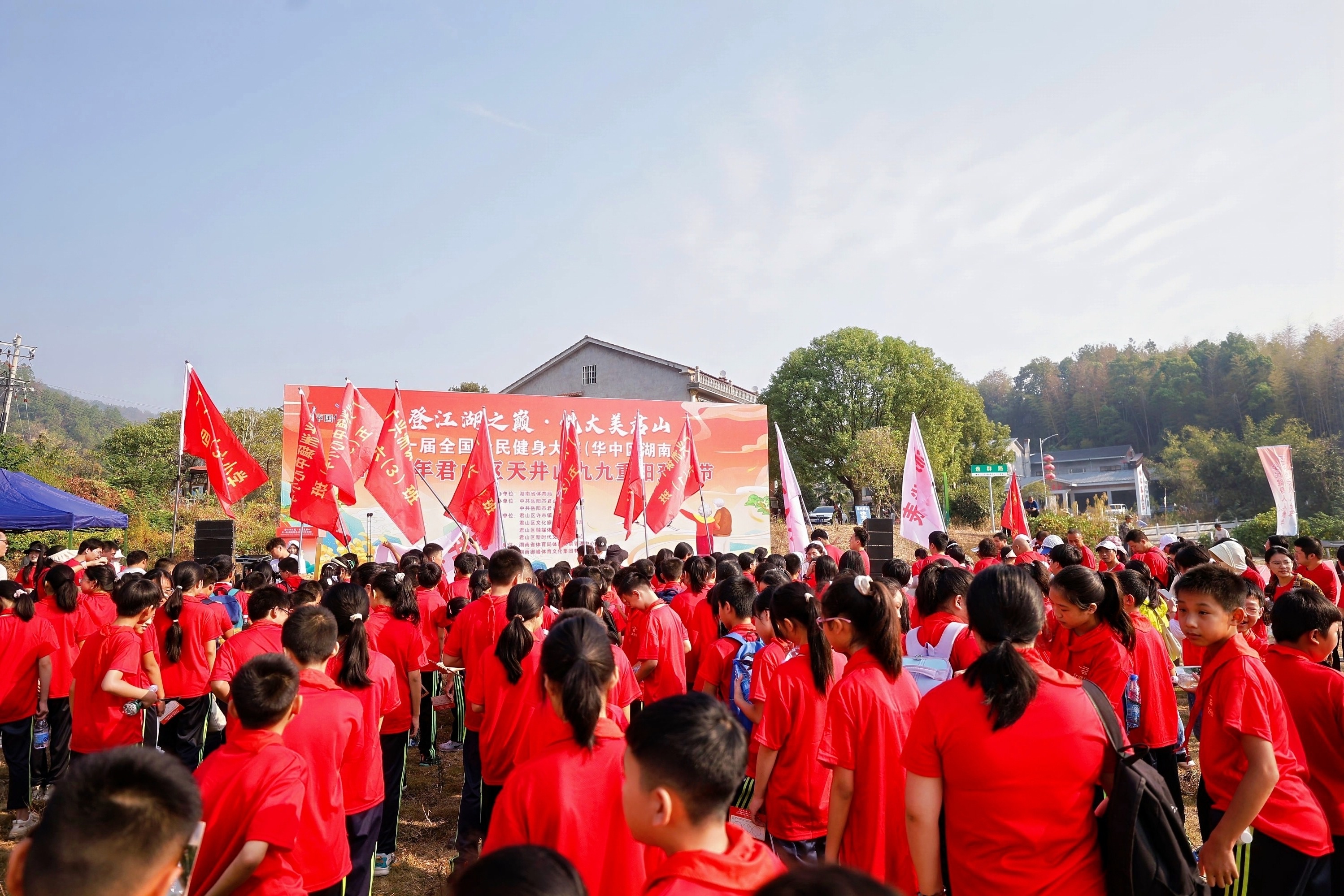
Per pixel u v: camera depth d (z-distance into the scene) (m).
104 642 4.96
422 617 6.96
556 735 3.20
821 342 31.91
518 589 4.16
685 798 1.66
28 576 9.20
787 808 3.22
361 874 3.75
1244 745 2.70
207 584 6.20
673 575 6.86
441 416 16.92
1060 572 4.23
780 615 3.35
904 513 11.73
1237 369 63.25
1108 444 73.25
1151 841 2.17
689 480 12.43
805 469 31.34
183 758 5.93
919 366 30.98
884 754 2.84
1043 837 2.15
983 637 2.35
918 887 2.32
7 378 29.73
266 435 33.69
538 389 29.73
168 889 1.53
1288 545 7.45
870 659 2.99
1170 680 4.45
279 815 2.41
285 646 3.21
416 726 5.25
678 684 5.35
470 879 1.30
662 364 27.75
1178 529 36.34
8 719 5.59
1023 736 2.17
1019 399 89.88
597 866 2.25
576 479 11.34
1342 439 48.31
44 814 1.48
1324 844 2.81
